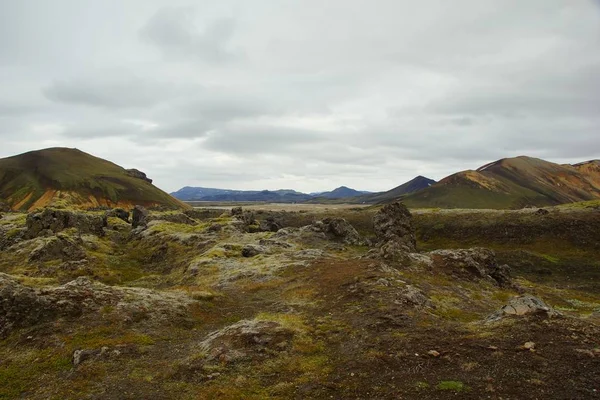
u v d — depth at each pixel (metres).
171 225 107.31
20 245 82.69
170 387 20.41
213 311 36.25
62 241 79.31
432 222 148.88
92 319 30.22
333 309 33.59
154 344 27.08
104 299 33.34
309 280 45.94
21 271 66.75
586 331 22.53
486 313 36.09
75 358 24.11
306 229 92.81
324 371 21.17
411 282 42.47
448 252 60.44
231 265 61.62
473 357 20.42
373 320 28.73
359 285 38.59
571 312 46.22
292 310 34.97
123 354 24.86
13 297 30.45
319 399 18.06
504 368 18.75
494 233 128.75
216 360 23.34
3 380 22.28
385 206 83.62
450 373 18.95
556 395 16.02
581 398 15.69
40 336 27.55
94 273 66.00
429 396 16.91
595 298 63.50
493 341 22.11
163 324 31.14
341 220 92.75
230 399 18.62
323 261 57.94
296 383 20.00
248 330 26.97
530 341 21.52
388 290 35.94
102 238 100.81
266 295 42.84
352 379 19.75
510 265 98.38
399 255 55.06
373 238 104.19
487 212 149.00
